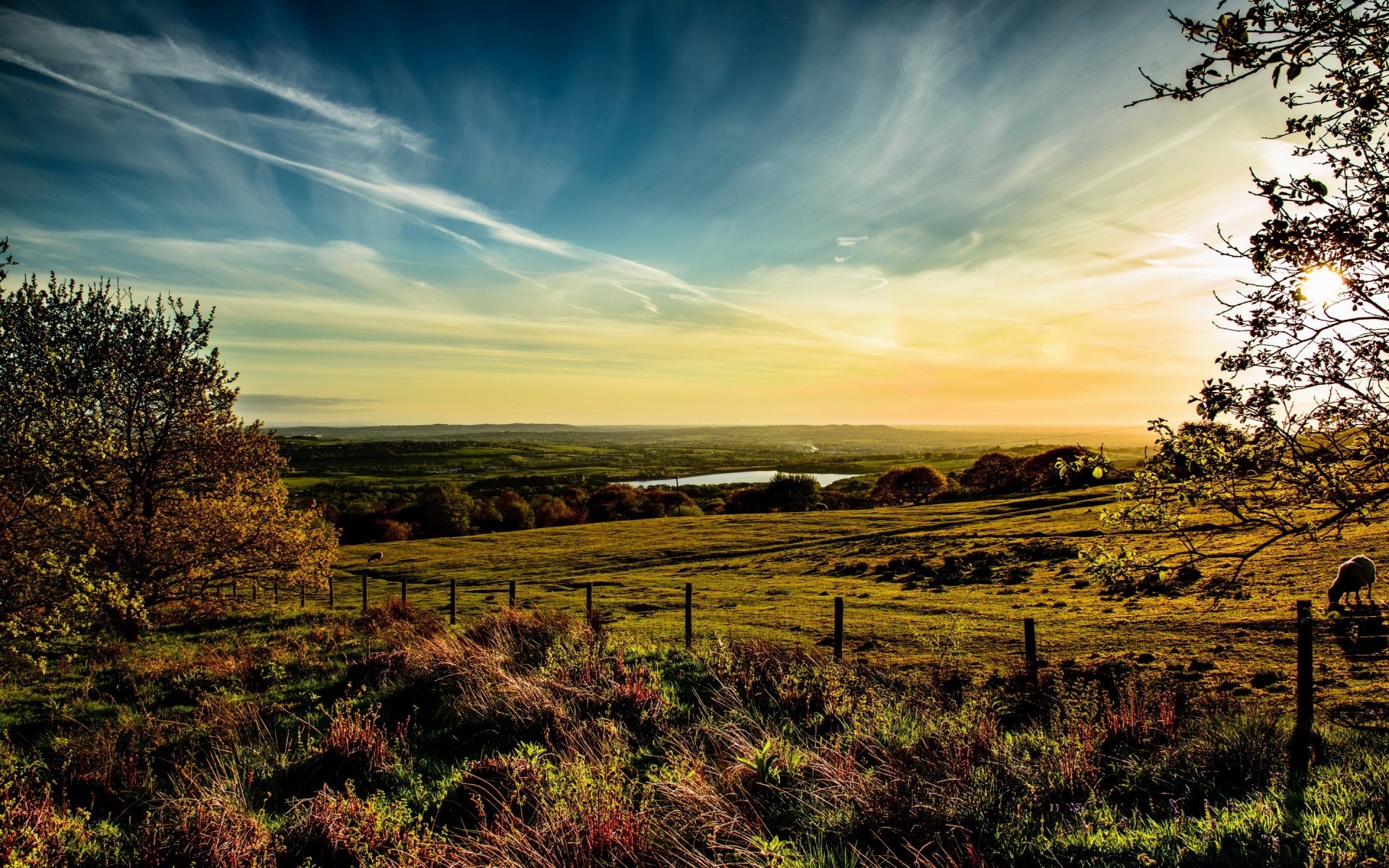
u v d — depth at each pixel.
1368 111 4.27
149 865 6.77
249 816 7.66
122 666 16.28
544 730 10.17
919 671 13.69
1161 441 5.54
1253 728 8.27
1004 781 7.29
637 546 51.22
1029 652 12.71
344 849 6.99
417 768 9.59
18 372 15.70
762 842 6.07
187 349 24.59
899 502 81.31
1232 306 5.18
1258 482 5.24
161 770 9.79
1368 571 16.11
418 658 14.30
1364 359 4.73
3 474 13.78
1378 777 6.54
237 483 25.55
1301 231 4.61
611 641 16.36
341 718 10.46
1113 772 7.73
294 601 34.09
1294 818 5.71
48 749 10.73
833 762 8.09
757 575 36.03
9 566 13.65
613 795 7.32
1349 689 11.16
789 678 12.05
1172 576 5.82
